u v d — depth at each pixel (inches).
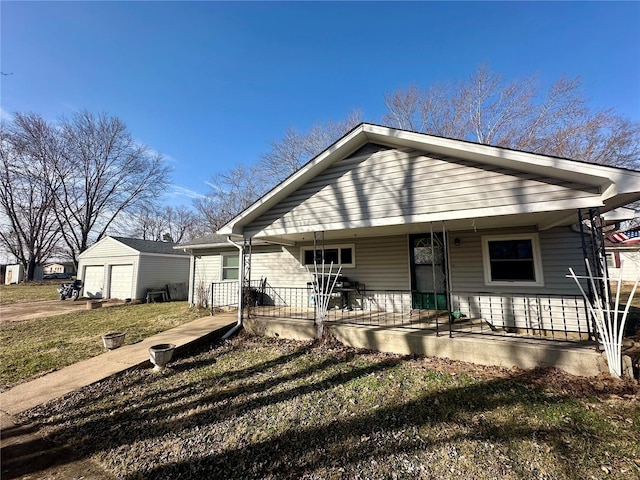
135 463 111.6
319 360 217.6
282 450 116.8
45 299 682.8
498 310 274.4
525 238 269.6
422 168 224.8
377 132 229.0
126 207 1147.3
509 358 190.7
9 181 979.9
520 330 264.4
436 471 101.1
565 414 133.0
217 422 139.6
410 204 227.0
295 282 383.6
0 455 118.1
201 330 282.8
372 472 102.3
